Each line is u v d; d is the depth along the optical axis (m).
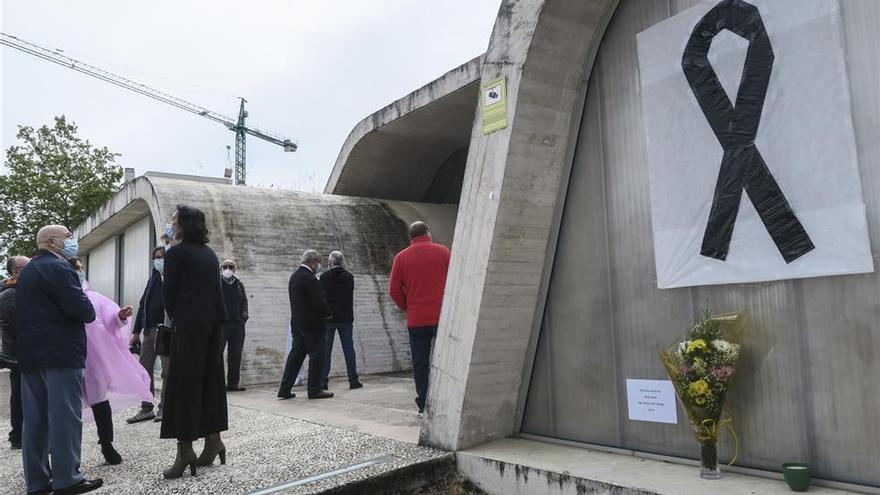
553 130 4.41
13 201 25.38
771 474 3.31
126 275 15.33
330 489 3.63
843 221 3.09
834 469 3.11
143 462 4.66
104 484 4.07
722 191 3.59
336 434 5.22
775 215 3.34
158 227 10.30
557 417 4.52
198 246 4.23
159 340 5.31
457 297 4.55
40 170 25.98
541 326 4.67
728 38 3.60
